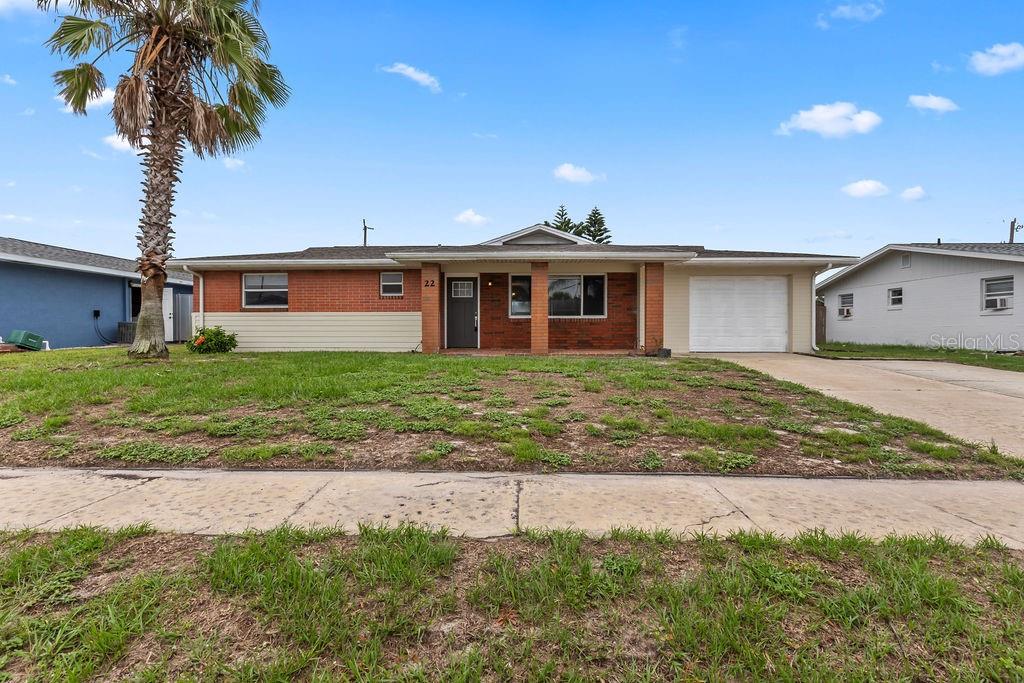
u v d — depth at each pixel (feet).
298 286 45.78
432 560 7.61
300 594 6.63
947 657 5.50
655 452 13.98
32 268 49.34
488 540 8.53
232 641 5.79
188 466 12.99
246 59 32.32
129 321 60.90
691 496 10.83
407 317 45.70
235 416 17.24
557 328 45.57
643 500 10.57
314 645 5.71
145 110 30.58
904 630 5.97
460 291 46.37
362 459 13.35
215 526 9.12
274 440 14.90
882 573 7.25
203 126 32.86
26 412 17.39
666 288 45.50
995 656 5.49
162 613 6.27
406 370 27.37
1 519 9.41
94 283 56.29
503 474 12.35
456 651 5.65
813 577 7.13
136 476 12.21
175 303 64.64
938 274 53.72
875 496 10.92
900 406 20.38
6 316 46.98
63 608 6.38
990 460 13.35
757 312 45.44
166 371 26.40
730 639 5.72
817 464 13.16
